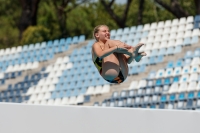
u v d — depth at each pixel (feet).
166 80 213.46
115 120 80.89
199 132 81.05
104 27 78.33
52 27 373.61
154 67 225.15
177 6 313.32
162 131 81.10
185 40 228.84
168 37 234.99
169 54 227.40
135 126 81.05
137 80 222.89
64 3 367.66
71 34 387.34
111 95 224.33
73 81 244.01
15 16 433.07
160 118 81.30
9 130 80.18
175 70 214.69
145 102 212.23
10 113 80.48
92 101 228.43
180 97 202.69
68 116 80.84
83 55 256.11
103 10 395.75
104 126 80.84
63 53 265.75
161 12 385.50
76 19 391.04
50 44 274.16
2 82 271.90
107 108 81.15
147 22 387.75
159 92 210.79
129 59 78.43
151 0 388.57
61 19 370.12
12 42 422.82
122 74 78.13
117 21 341.00
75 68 250.78
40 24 373.81
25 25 352.08
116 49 74.84
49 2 389.60
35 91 254.06
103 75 77.51
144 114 81.25
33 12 353.92
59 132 80.48
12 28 431.02
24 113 80.59
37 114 80.69
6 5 434.30
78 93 236.22
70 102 235.20
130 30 251.80
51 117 80.69
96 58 77.25
